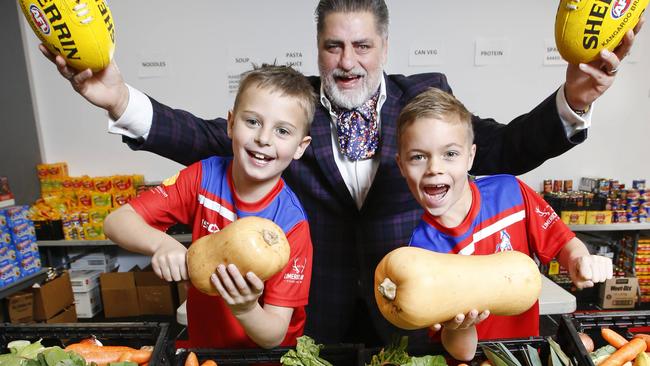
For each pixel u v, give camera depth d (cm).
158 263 69
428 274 61
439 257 65
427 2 279
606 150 305
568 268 84
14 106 295
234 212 91
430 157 78
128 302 294
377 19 107
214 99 296
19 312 251
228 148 126
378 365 73
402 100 125
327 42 108
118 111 94
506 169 115
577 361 70
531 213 97
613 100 297
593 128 302
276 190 90
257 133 79
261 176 81
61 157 310
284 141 81
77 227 281
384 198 121
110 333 81
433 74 135
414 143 79
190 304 96
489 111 297
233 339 91
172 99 297
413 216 124
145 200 90
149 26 285
